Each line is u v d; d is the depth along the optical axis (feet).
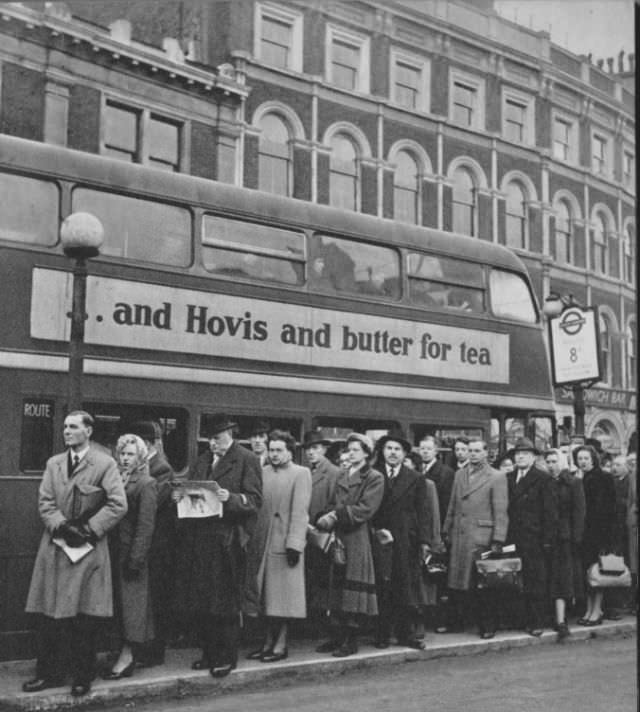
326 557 28.19
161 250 29.99
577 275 69.41
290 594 27.17
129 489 24.58
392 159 68.13
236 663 25.86
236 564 25.62
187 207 30.68
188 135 61.52
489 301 39.04
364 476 28.66
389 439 30.35
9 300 27.07
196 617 26.00
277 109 65.67
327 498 30.68
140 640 24.30
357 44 67.77
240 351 31.17
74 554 22.82
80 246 25.11
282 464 27.96
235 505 25.41
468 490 32.40
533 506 32.65
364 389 34.22
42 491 23.53
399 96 67.97
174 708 23.04
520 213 68.85
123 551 24.58
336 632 29.40
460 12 68.18
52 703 22.79
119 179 29.43
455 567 32.22
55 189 28.27
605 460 40.98
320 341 33.24
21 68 52.85
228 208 31.58
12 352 26.89
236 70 63.31
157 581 26.30
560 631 32.99
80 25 54.65
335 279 34.12
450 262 37.86
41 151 28.30
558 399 55.21
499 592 32.22
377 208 67.56
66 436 23.56
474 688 25.27
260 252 32.22
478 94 67.97
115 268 28.81
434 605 30.68
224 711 22.72
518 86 68.54
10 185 27.61
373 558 28.81
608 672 27.45
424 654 29.45
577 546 34.09
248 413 31.12
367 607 28.14
